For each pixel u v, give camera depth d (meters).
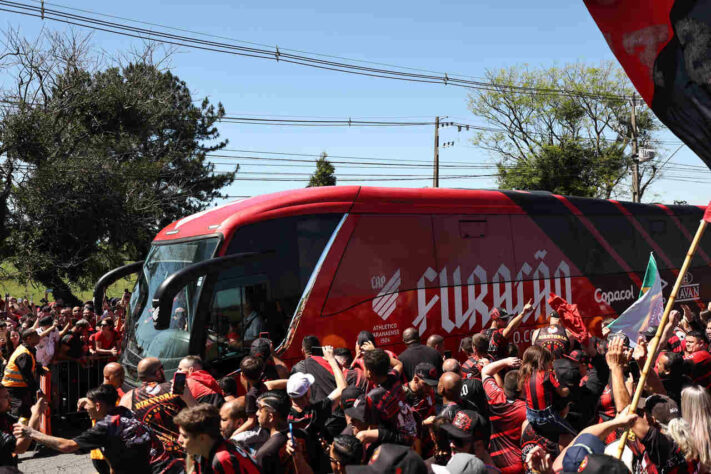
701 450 3.93
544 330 8.25
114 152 28.72
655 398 4.24
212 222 9.20
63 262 26.08
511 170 45.66
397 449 3.19
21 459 9.33
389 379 5.20
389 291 10.02
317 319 9.27
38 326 10.52
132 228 28.03
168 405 5.36
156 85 31.34
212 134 40.78
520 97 44.16
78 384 10.99
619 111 43.44
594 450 3.78
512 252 11.65
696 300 14.95
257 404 5.17
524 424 5.45
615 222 13.49
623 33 4.37
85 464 9.04
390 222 10.27
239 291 8.76
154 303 7.79
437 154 39.56
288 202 9.46
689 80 4.18
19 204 25.36
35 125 25.48
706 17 4.11
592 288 12.75
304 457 5.00
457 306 10.73
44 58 26.59
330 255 9.56
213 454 3.89
